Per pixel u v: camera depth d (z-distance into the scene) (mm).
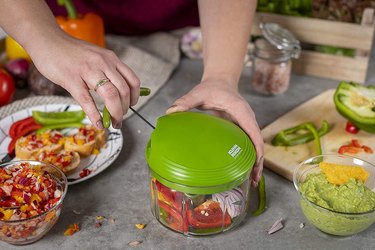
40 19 935
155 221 912
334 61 1344
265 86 1271
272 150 1062
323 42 1333
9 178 884
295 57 1262
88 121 1138
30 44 918
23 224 810
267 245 868
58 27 954
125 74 889
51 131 1085
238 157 820
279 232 895
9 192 852
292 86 1332
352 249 864
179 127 859
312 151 1062
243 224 909
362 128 1099
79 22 1308
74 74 877
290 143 1071
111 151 1051
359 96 1125
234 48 1041
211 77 1008
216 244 868
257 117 1202
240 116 938
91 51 899
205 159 806
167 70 1350
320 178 878
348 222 830
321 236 889
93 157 1041
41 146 1036
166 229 897
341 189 853
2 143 1077
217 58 1031
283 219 921
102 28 1365
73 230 884
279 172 1022
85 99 864
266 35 1241
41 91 1222
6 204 838
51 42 909
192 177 792
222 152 819
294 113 1188
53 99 1201
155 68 1340
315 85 1340
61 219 911
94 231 890
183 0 1469
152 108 1228
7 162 962
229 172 802
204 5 1088
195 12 1521
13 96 1260
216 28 1055
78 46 909
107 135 1090
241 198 862
